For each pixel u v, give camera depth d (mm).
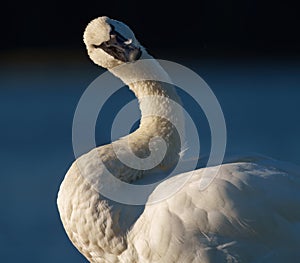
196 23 45062
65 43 44594
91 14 45500
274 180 7121
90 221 7195
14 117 28469
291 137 22953
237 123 25500
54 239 13844
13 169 19250
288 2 44656
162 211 7008
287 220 7020
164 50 45312
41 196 16625
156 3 45312
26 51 44969
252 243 6949
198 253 6906
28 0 45094
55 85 36375
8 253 13094
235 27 44875
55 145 22625
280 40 44625
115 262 7301
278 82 35156
